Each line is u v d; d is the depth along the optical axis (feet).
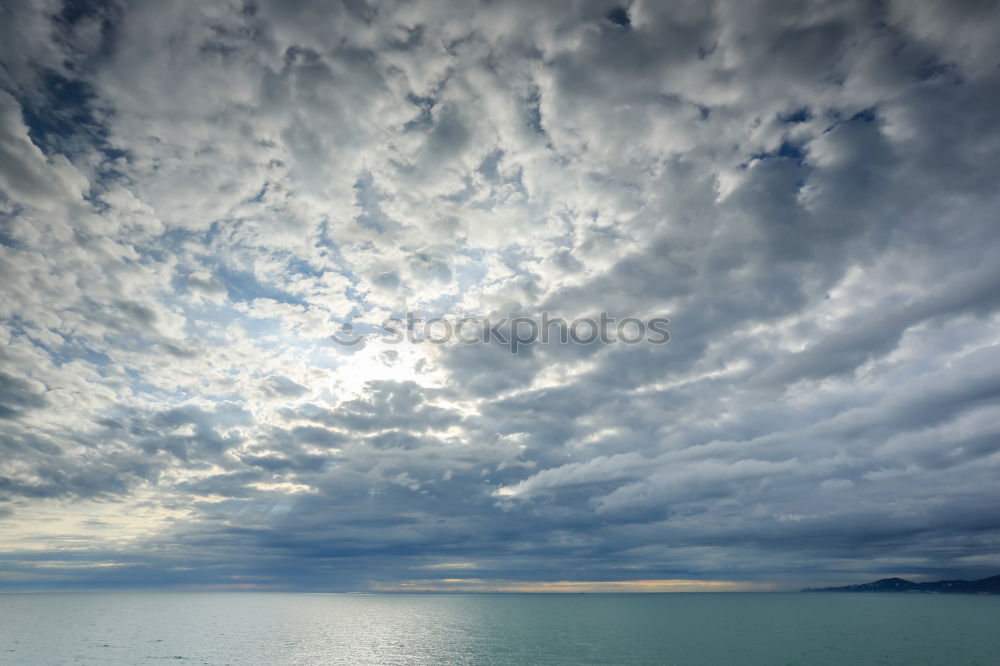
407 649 312.50
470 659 276.00
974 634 383.45
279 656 284.61
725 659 270.87
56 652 293.84
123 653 290.97
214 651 299.17
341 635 381.81
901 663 260.62
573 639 358.02
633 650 303.89
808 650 301.22
